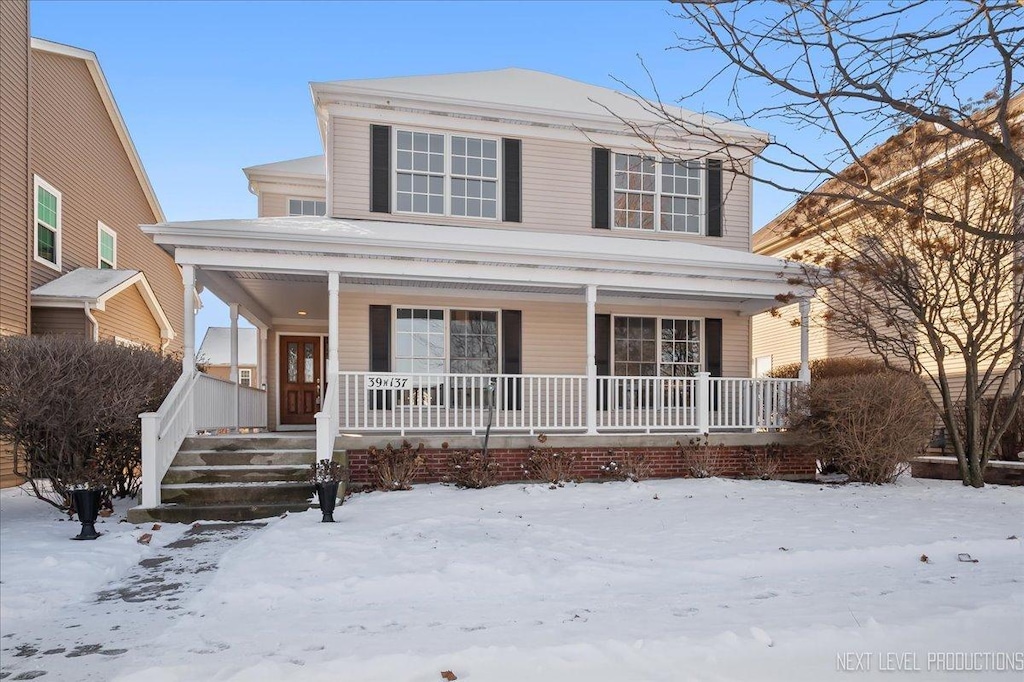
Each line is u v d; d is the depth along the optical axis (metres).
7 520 8.46
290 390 16.03
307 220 11.75
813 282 12.08
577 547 6.29
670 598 4.88
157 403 9.91
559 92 14.35
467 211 13.03
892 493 9.94
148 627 4.51
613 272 11.32
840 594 4.95
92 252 17.67
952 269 10.82
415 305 12.48
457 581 5.29
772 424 12.07
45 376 8.30
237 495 8.66
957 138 9.48
